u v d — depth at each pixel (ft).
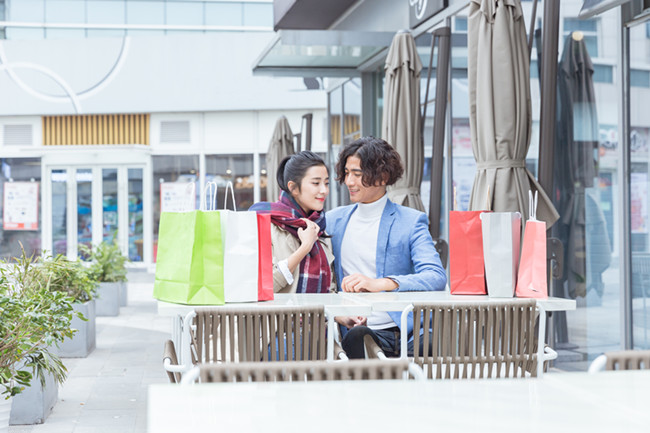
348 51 32.42
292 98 62.03
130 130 63.62
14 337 14.06
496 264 11.33
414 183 22.53
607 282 18.28
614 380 6.30
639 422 5.16
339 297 11.46
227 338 10.19
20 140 63.93
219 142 63.36
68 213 63.10
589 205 18.90
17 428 16.33
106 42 62.03
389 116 22.66
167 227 11.12
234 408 5.48
